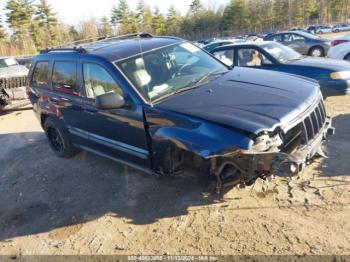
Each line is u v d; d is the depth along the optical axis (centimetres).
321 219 350
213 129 334
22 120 929
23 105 1017
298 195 394
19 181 552
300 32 1711
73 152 595
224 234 351
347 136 530
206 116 346
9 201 493
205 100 377
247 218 368
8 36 6116
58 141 606
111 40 542
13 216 450
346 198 376
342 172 426
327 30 5072
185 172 394
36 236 400
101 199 453
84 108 484
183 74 446
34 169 585
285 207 377
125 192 459
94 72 456
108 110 437
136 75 422
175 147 374
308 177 425
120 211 420
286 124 336
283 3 7412
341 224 339
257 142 318
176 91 412
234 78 434
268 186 419
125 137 432
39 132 797
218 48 860
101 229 392
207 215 384
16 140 760
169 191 442
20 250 380
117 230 386
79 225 407
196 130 343
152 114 383
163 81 427
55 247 375
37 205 468
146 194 445
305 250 314
